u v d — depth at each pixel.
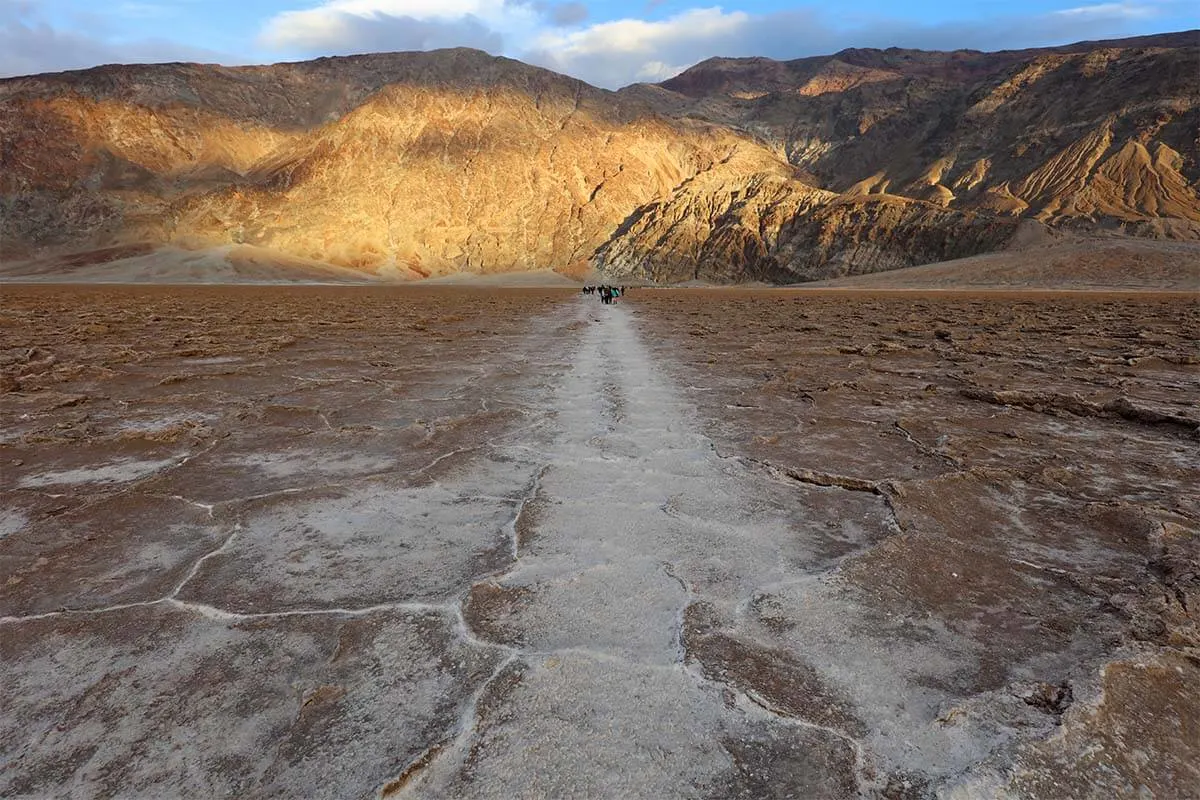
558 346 11.20
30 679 1.98
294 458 4.34
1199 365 8.35
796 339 12.31
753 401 6.24
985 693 1.85
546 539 2.99
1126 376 7.48
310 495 3.62
